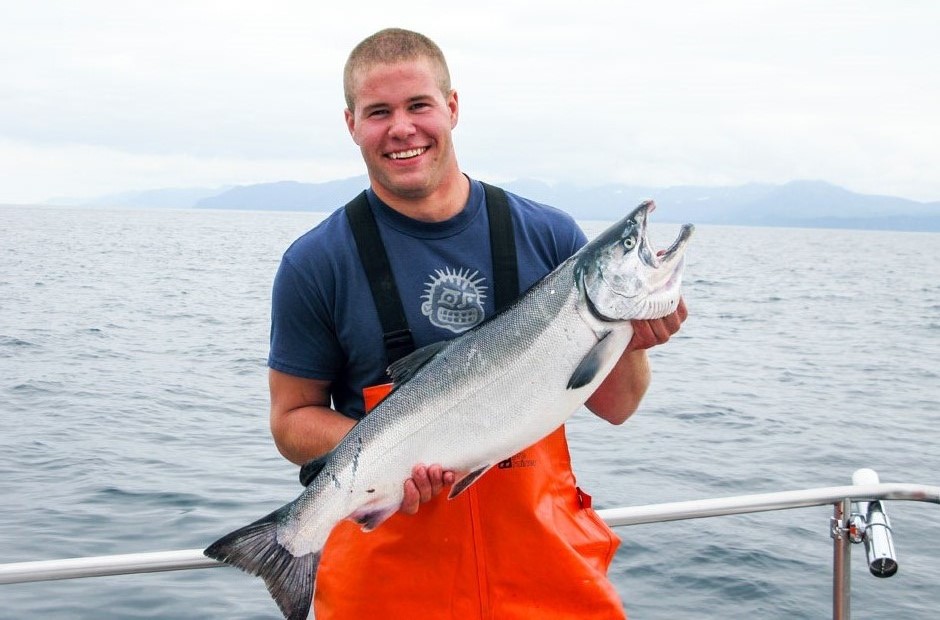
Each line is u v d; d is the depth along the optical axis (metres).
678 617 5.46
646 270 2.66
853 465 9.27
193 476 8.21
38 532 6.64
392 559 2.70
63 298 27.52
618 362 2.91
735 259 76.94
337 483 2.66
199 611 5.33
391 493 2.67
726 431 10.66
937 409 12.77
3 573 2.69
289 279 2.82
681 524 6.88
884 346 21.09
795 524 6.96
